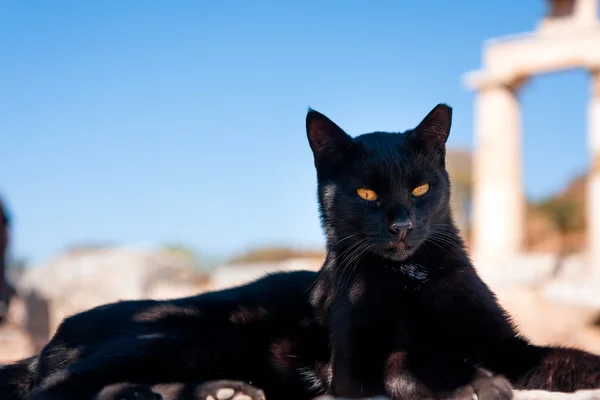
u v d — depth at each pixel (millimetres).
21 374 684
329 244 721
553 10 3047
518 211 3199
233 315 707
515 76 3096
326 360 688
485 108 3191
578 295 1716
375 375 625
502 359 650
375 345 644
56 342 676
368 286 668
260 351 702
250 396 606
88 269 2033
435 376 588
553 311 1687
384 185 692
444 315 661
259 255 3545
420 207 695
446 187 721
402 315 660
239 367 693
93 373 611
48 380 613
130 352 631
